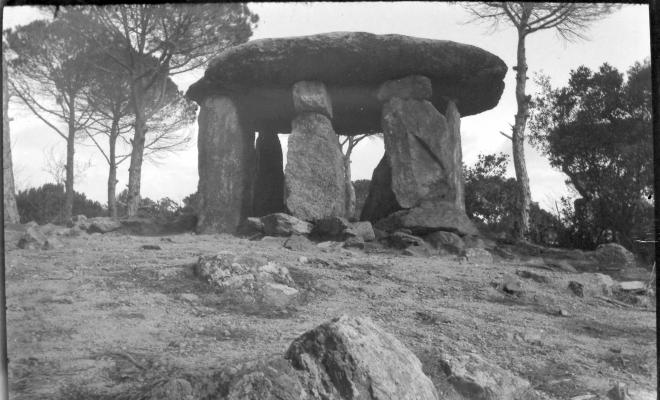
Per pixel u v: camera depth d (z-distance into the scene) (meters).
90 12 14.15
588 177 12.85
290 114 14.62
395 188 12.45
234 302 6.55
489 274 8.62
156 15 14.80
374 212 13.41
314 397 3.70
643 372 5.28
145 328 5.48
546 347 5.86
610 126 12.90
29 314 5.47
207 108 13.66
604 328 6.65
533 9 12.39
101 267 7.48
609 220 12.14
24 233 9.06
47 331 5.10
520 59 13.29
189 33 15.25
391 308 6.83
